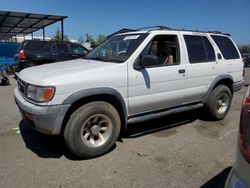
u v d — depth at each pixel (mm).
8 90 9695
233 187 1923
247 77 15742
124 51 4691
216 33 6102
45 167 3816
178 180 3510
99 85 4035
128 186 3369
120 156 4191
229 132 5355
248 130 1913
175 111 5152
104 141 4164
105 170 3756
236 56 6371
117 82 4215
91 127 4070
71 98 3789
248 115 1923
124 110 4383
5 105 7270
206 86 5613
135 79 4422
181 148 4523
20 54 11703
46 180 3482
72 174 3637
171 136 5082
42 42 11977
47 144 4594
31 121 3951
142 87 4523
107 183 3430
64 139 3924
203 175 3639
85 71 4008
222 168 3836
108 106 4137
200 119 6160
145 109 4715
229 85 6215
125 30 5629
